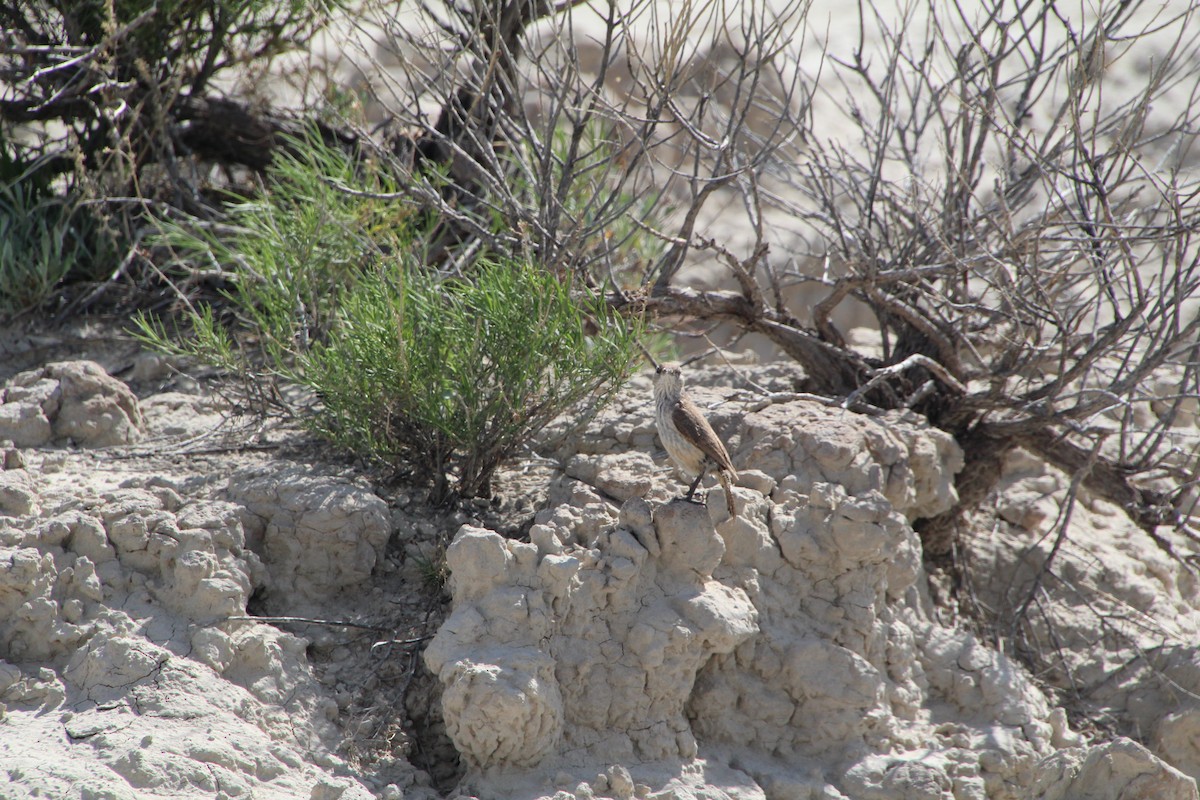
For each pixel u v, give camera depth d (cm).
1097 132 1186
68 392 1043
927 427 1042
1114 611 1127
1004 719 932
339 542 899
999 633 1083
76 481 948
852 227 1286
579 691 819
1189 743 947
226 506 887
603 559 845
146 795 672
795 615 911
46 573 812
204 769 700
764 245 1094
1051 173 1137
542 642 805
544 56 1160
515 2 1188
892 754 882
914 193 1149
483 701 759
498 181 1134
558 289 944
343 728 817
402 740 830
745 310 1141
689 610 841
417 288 1020
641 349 993
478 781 783
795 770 864
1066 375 1037
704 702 869
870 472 945
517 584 816
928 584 1126
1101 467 1098
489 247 1205
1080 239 982
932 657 969
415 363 938
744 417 1010
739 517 901
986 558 1178
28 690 763
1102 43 995
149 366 1199
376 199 1204
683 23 1016
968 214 1180
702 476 882
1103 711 1018
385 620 895
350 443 1000
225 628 813
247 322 1152
